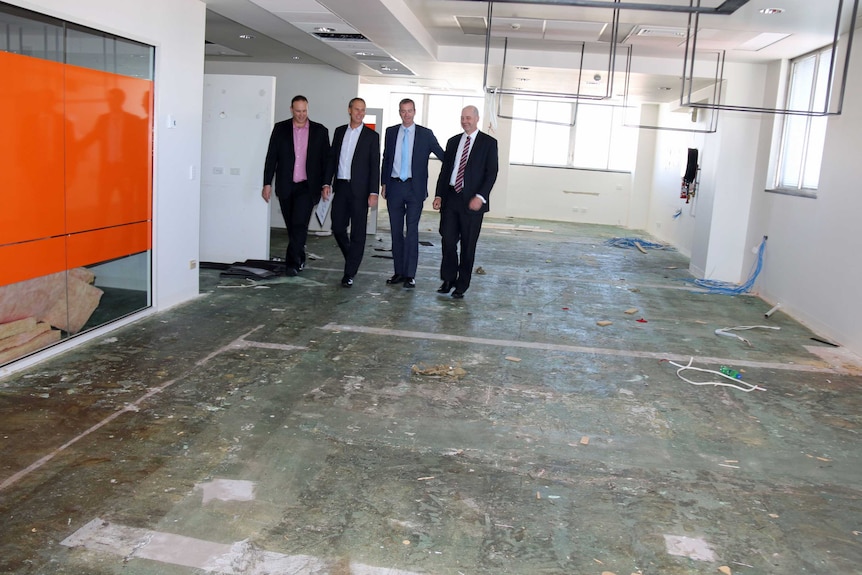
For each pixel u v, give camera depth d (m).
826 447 3.61
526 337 5.44
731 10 5.28
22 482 2.78
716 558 2.53
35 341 4.13
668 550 2.57
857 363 5.20
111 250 4.79
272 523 2.60
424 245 10.37
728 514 2.86
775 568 2.49
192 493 2.78
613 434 3.63
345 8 6.02
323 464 3.10
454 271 6.72
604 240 12.77
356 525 2.62
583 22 7.04
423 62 9.65
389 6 5.95
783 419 3.98
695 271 9.16
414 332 5.37
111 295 4.87
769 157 7.86
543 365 4.74
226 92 7.41
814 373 4.90
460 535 2.59
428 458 3.22
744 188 8.38
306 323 5.43
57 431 3.25
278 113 11.30
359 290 6.75
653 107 15.16
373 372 4.38
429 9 7.04
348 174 6.70
